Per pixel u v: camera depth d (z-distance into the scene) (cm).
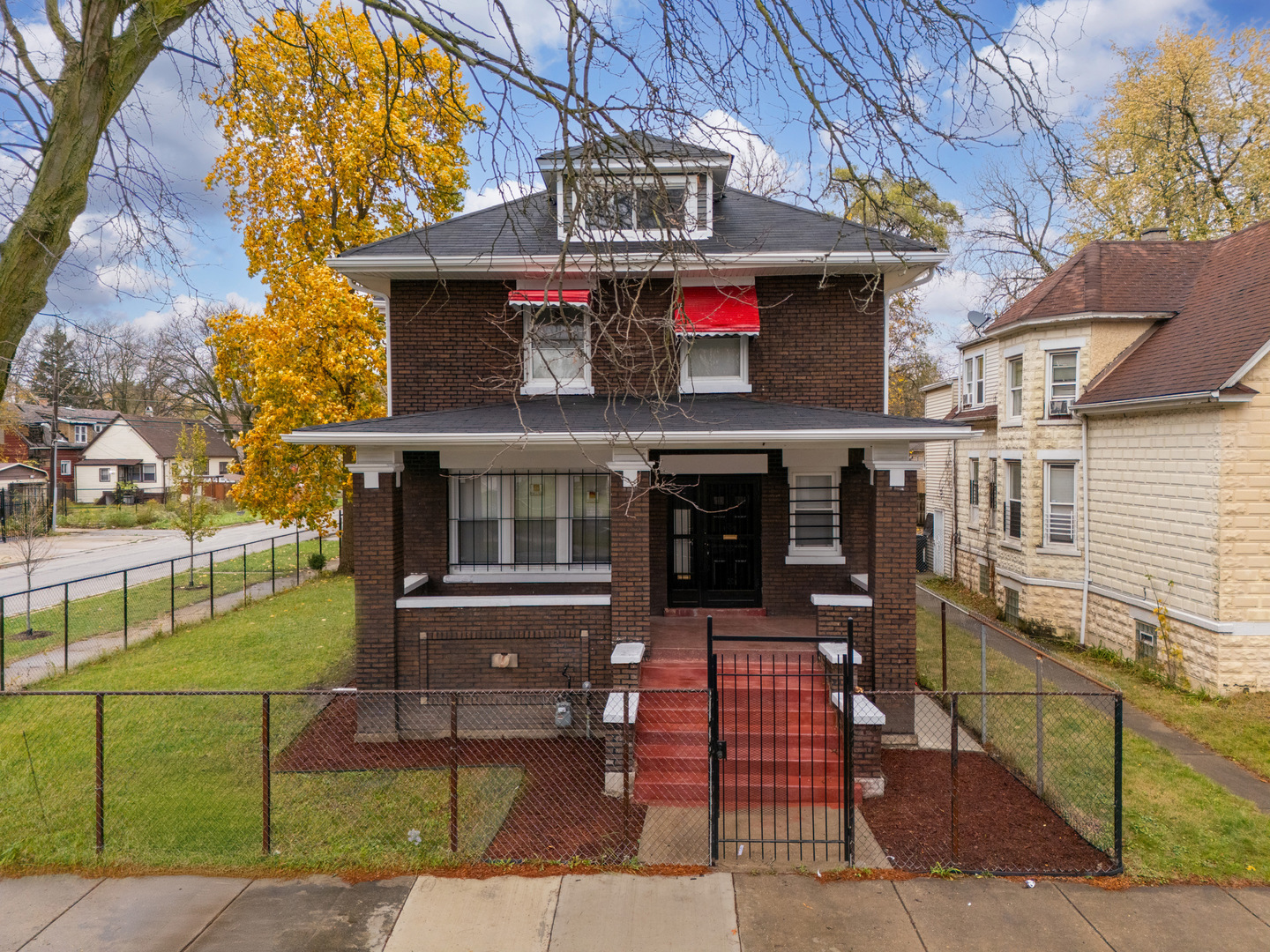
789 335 1183
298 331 2127
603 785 874
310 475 2214
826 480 1204
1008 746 995
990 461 2048
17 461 5716
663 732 893
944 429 947
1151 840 745
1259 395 1248
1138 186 2355
